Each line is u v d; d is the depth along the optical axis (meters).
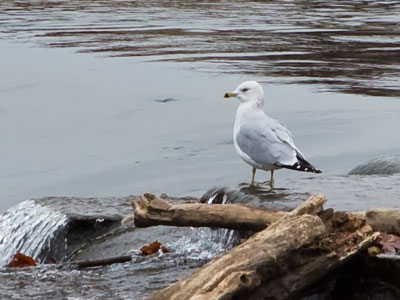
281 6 40.31
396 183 10.67
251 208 8.46
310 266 6.94
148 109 20.36
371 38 29.62
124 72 23.73
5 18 34.66
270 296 6.79
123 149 17.77
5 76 23.73
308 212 7.29
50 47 27.53
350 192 10.18
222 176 15.87
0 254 11.34
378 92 20.92
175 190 15.27
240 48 27.33
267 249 6.84
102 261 9.31
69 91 22.20
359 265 7.45
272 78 22.58
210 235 9.86
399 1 43.31
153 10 38.00
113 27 32.03
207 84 22.11
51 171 16.75
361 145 16.95
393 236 7.93
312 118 18.81
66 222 10.90
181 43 28.28
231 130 18.55
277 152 10.54
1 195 15.62
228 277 6.56
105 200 11.73
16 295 8.30
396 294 7.21
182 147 17.61
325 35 30.31
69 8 38.50
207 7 39.47
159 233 10.32
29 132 19.27
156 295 6.82
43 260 10.77
